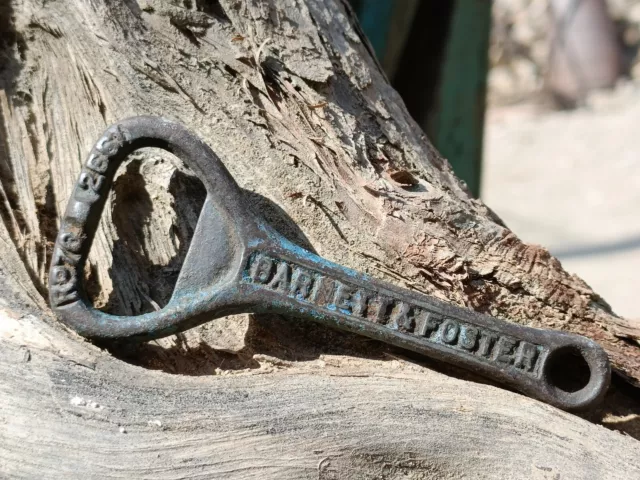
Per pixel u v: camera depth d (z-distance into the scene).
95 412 0.27
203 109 0.30
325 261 0.29
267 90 0.31
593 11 1.39
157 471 0.27
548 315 0.31
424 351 0.29
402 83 0.54
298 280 0.29
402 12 0.47
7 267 0.29
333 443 0.28
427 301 0.29
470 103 0.53
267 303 0.28
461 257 0.31
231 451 0.27
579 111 1.35
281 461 0.28
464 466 0.29
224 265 0.28
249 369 0.29
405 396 0.29
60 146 0.31
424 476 0.29
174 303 0.28
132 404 0.27
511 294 0.31
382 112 0.32
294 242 0.30
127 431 0.27
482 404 0.29
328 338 0.30
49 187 0.31
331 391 0.29
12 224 0.30
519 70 1.45
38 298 0.28
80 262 0.28
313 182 0.30
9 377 0.27
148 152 0.30
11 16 0.31
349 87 0.32
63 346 0.28
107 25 0.30
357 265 0.30
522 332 0.29
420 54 0.53
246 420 0.28
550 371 0.30
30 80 0.31
